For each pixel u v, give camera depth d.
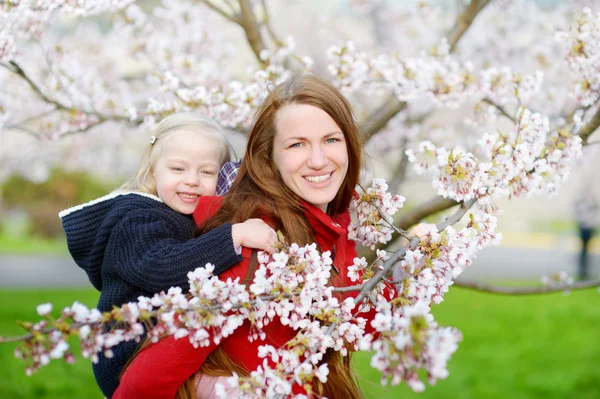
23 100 3.78
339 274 1.91
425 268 1.68
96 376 1.91
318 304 1.59
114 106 3.26
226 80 3.58
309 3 5.95
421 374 5.06
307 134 1.79
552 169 1.95
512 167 1.84
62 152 5.69
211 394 1.73
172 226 1.94
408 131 3.83
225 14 3.03
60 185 15.17
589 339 6.52
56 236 16.81
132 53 3.43
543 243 17.89
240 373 1.75
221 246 1.70
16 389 4.52
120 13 3.39
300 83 1.86
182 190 2.04
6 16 2.32
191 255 1.71
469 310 8.14
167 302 1.42
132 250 1.80
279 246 1.67
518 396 4.79
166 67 3.30
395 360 1.24
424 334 1.19
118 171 6.31
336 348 1.64
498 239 1.79
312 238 1.87
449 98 2.69
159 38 3.41
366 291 1.62
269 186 1.85
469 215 1.80
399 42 4.80
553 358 5.82
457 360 5.69
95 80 3.41
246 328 1.78
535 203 10.93
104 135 4.90
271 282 1.57
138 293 1.80
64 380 4.77
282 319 1.56
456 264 1.73
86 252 2.00
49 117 3.38
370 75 2.85
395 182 3.40
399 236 2.68
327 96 1.83
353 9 5.04
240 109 2.59
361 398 1.94
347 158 1.88
